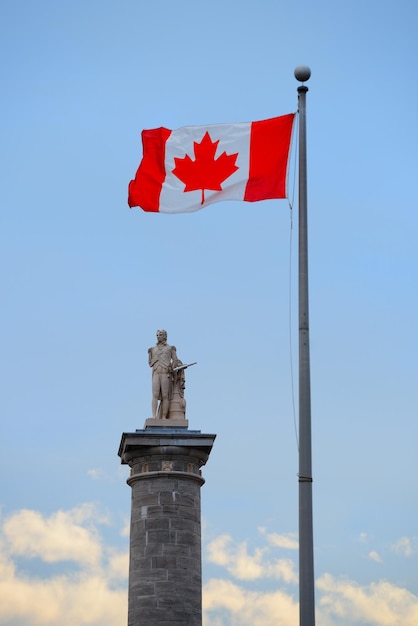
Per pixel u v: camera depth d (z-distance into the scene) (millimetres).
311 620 27672
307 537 28281
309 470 28828
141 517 45688
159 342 48531
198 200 36500
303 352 29875
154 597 44312
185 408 47812
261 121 36250
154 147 37344
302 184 31609
